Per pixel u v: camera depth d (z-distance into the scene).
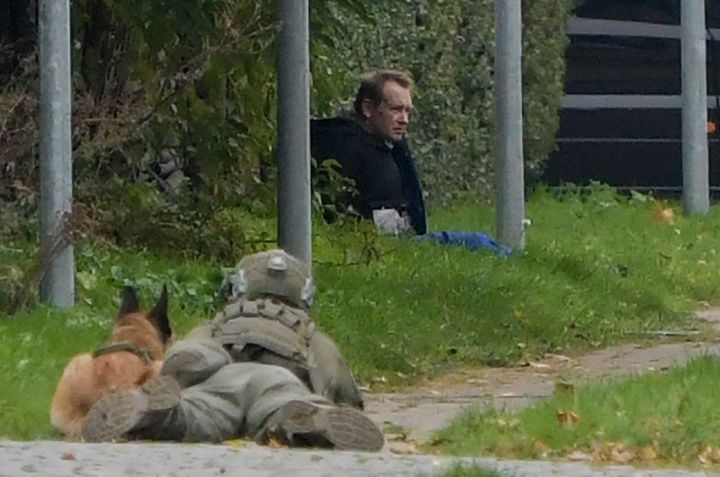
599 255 29.14
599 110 45.31
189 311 19.23
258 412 12.30
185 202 22.78
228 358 12.80
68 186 18.08
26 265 18.41
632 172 45.22
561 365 20.22
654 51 45.53
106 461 10.66
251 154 23.78
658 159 45.22
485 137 38.09
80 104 20.39
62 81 18.05
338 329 19.28
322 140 25.92
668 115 45.34
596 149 45.19
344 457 11.34
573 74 45.53
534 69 40.28
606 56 45.53
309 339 13.27
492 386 18.52
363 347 19.16
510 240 26.77
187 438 12.22
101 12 22.14
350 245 23.53
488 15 37.78
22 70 20.41
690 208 39.09
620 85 45.44
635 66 45.53
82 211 18.16
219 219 22.61
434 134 36.16
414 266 23.17
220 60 22.31
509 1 26.88
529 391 17.98
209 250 22.11
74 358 14.52
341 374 13.36
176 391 12.16
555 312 22.44
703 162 39.19
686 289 27.92
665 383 14.82
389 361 19.11
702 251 32.50
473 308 21.70
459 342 20.58
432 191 36.28
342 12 25.94
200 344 12.81
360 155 25.81
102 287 19.16
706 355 16.58
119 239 21.83
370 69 32.72
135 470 10.26
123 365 13.16
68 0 18.17
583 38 45.53
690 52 39.22
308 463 10.88
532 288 23.25
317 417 12.08
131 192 21.94
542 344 21.41
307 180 21.27
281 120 21.23
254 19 20.92
